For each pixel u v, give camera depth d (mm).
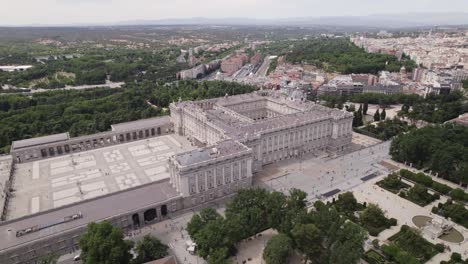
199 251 155625
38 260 162500
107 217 177000
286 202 179500
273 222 170875
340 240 151750
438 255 164625
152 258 151875
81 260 162500
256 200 180000
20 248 156625
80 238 157875
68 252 169250
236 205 179375
